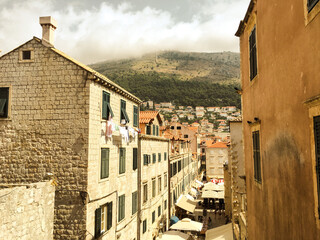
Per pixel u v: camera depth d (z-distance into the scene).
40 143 14.71
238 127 23.33
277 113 7.68
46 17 15.23
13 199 9.08
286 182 6.98
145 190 25.22
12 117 15.07
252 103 11.09
